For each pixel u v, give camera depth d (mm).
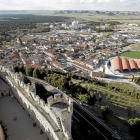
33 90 54375
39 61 194000
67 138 38531
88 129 68000
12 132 45844
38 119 47562
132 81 158625
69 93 96812
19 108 56656
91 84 129125
